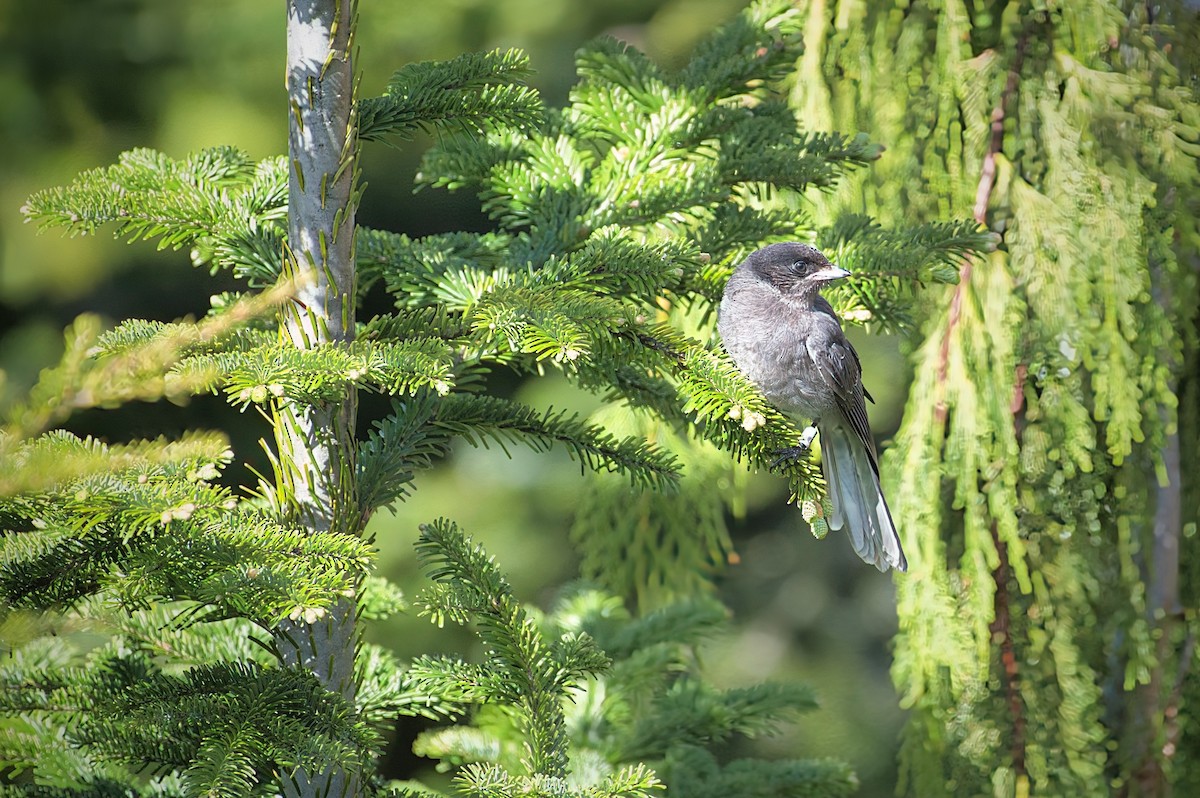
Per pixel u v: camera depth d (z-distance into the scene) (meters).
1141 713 7.98
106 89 15.81
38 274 15.91
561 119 8.00
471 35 15.73
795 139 7.71
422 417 6.38
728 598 19.03
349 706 5.41
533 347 5.75
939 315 8.07
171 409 16.08
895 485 8.00
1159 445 7.38
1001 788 7.86
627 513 9.95
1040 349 7.59
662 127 7.72
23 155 15.71
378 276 7.43
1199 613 8.00
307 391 5.22
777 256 7.94
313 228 5.83
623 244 6.65
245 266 6.51
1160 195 7.89
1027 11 8.00
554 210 7.49
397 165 16.55
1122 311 7.32
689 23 15.75
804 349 8.10
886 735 17.75
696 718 7.98
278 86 15.98
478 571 5.92
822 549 19.05
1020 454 7.70
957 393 7.70
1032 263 7.54
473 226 16.98
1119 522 7.78
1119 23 7.73
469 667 6.09
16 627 4.69
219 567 4.98
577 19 15.80
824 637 18.70
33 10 15.38
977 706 7.89
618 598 9.04
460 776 5.27
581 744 7.95
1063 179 7.57
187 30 15.74
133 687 5.36
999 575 7.87
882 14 8.29
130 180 6.63
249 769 4.86
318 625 5.67
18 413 3.80
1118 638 7.99
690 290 7.93
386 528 16.20
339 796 5.56
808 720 17.47
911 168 8.22
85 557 5.04
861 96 8.41
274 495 5.95
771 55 7.79
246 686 5.27
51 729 5.77
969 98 7.89
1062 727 7.66
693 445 9.53
